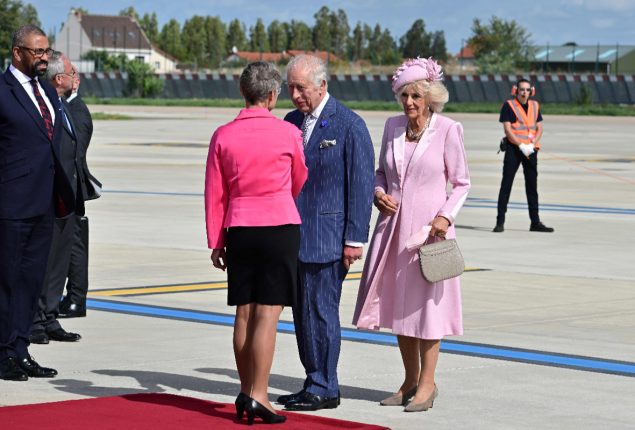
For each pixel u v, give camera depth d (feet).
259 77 23.38
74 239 34.35
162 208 65.67
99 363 28.60
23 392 25.62
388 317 25.58
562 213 67.05
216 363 28.76
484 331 33.12
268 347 23.13
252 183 23.08
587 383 27.12
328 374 24.86
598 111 227.40
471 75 258.37
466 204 71.46
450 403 25.22
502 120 57.77
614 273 44.78
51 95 27.89
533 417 24.04
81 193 29.84
